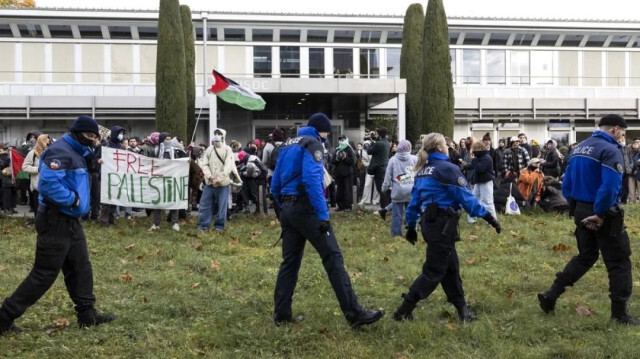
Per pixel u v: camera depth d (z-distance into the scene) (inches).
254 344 199.5
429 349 195.6
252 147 538.0
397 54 1187.3
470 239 404.2
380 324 215.3
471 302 247.8
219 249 368.5
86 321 215.5
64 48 1101.7
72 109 1002.7
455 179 214.4
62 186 199.2
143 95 1080.2
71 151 204.7
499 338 206.2
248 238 411.8
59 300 246.5
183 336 207.2
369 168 523.5
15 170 484.4
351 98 898.7
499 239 404.5
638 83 1275.8
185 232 431.2
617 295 218.5
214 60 1136.8
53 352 191.6
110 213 459.8
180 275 299.0
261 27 1135.6
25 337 203.2
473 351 194.5
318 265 312.5
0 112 983.6
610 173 210.7
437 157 224.1
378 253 358.6
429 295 241.4
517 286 278.1
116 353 193.8
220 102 893.2
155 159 446.0
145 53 1125.7
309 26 1144.8
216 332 209.9
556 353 192.7
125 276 287.6
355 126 1018.1
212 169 438.6
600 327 215.5
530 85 1237.1
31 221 466.9
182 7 920.3
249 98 603.8
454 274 224.7
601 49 1262.3
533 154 693.3
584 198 221.5
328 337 205.3
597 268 306.7
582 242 225.8
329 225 211.5
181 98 775.7
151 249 364.8
